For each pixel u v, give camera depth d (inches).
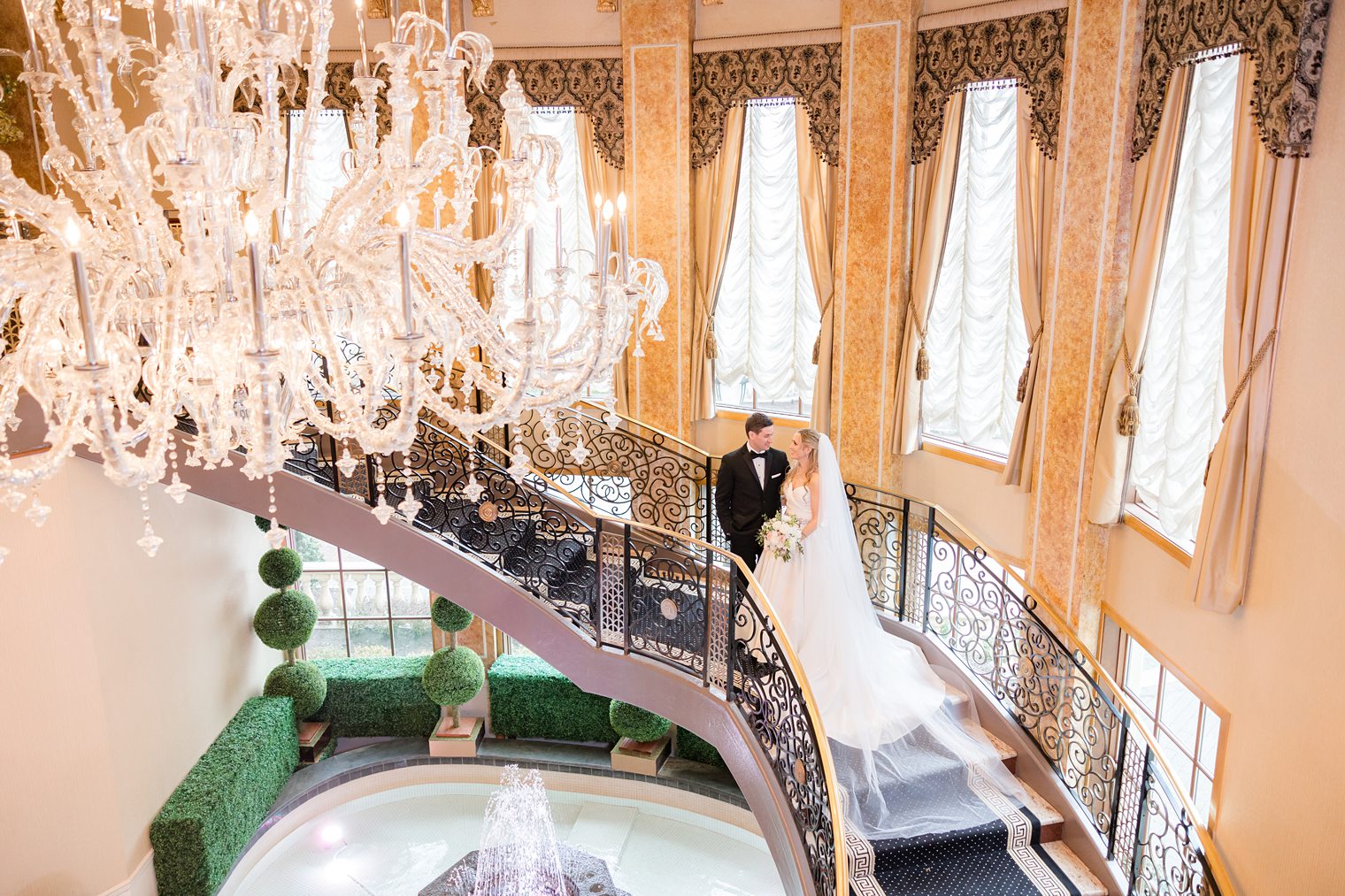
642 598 259.0
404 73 131.1
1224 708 188.4
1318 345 158.7
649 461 335.6
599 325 128.3
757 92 304.8
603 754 398.9
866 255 294.7
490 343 128.1
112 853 293.1
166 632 326.0
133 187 112.1
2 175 99.4
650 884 350.3
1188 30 194.4
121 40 107.8
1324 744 156.8
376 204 132.1
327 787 381.7
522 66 320.8
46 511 117.1
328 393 138.3
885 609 287.3
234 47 129.8
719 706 237.5
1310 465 160.1
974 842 210.4
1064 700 233.1
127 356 125.5
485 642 414.9
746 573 227.6
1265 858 174.1
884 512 303.1
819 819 190.4
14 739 273.0
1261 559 175.9
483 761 397.4
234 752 346.0
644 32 309.4
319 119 328.5
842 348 304.3
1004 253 268.2
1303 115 159.5
